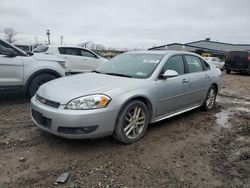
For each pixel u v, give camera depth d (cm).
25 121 484
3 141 390
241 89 1107
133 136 404
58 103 354
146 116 420
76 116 340
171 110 485
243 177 319
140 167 331
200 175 319
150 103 423
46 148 371
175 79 480
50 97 368
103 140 405
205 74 587
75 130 345
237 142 432
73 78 439
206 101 612
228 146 412
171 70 447
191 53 569
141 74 445
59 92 370
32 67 606
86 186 286
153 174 316
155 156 363
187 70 532
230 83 1338
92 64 1101
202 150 392
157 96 434
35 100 397
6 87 576
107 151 370
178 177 312
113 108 361
